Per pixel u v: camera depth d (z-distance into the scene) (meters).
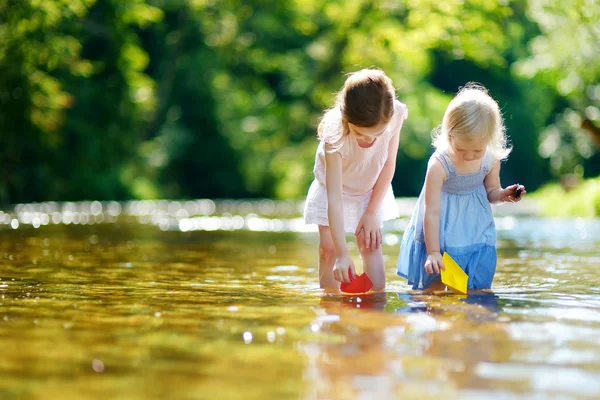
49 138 19.17
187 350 2.41
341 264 3.96
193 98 30.81
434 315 3.08
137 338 2.59
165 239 8.38
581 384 2.06
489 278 4.20
